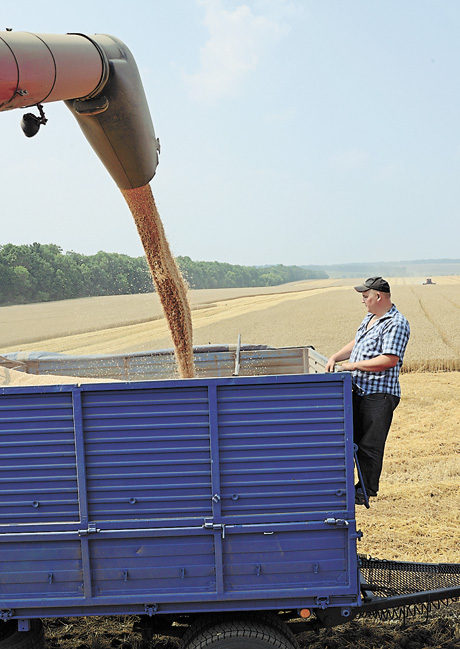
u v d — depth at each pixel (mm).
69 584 3523
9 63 2969
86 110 3951
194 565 3512
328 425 3480
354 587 3504
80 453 3455
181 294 6109
